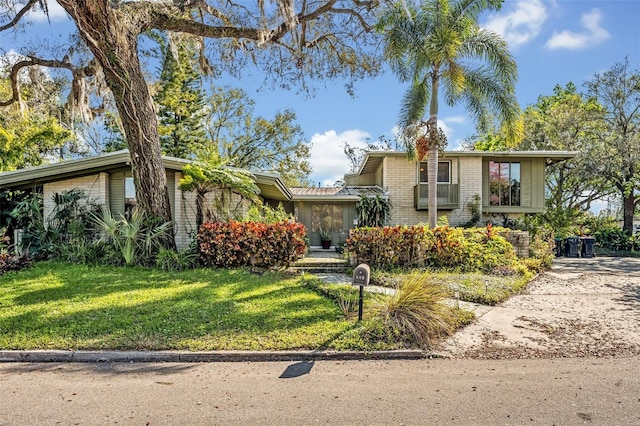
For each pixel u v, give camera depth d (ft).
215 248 34.19
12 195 42.32
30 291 24.86
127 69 32.35
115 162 39.68
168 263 32.63
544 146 78.89
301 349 16.63
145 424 10.64
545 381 13.74
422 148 46.01
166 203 35.53
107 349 16.30
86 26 29.40
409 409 11.57
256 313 20.92
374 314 19.70
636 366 15.25
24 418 10.94
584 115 76.59
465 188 59.77
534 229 55.62
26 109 41.50
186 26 36.65
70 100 37.19
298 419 10.95
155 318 19.93
